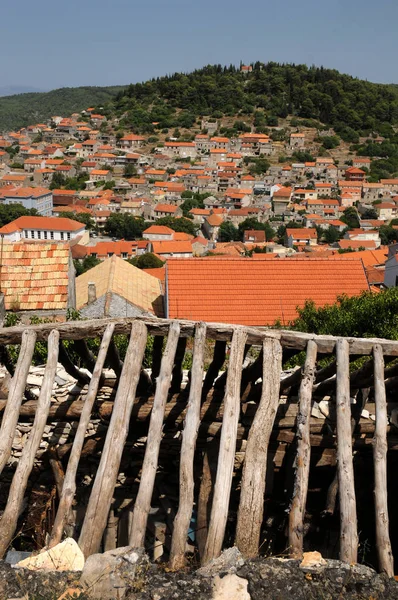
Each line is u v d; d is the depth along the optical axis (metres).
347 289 22.23
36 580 5.09
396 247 55.22
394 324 15.41
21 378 7.21
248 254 88.88
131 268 29.16
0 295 15.82
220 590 4.97
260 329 7.61
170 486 9.27
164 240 94.81
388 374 8.05
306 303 19.67
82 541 5.68
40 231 97.69
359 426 8.38
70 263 18.92
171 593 4.95
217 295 21.83
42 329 7.71
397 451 8.38
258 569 5.15
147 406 8.62
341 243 95.69
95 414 9.44
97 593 4.95
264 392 6.92
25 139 198.50
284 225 115.88
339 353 7.17
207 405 8.59
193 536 8.56
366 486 8.49
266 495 8.68
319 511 8.31
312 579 5.11
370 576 5.15
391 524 8.23
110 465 6.21
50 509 8.57
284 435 8.26
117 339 13.89
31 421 9.63
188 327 7.60
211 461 8.23
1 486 9.70
